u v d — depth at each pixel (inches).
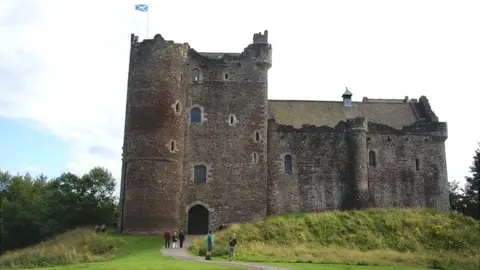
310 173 1781.5
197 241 1374.3
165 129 1622.8
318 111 1978.3
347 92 2033.7
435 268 1111.0
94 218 2188.7
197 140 1713.8
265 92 1781.5
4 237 2074.3
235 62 1792.6
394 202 1798.7
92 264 963.3
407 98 2117.4
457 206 2071.9
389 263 1126.4
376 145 1841.8
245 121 1748.3
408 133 1870.1
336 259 1136.2
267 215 1717.5
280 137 1803.6
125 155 1643.7
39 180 2839.6
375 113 2000.5
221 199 1678.2
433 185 1833.2
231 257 1079.0
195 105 1740.9
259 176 1711.4
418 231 1492.4
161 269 822.5
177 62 1702.8
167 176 1596.9
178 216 1614.2
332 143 1811.0
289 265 980.6
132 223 1542.8
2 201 2437.3
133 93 1646.2
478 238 1461.6
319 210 1748.3
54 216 2126.0
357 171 1761.8
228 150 1718.8
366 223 1531.7
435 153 1863.9
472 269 1135.0
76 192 2262.6
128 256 1224.8
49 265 1269.7
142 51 1667.1
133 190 1566.2
